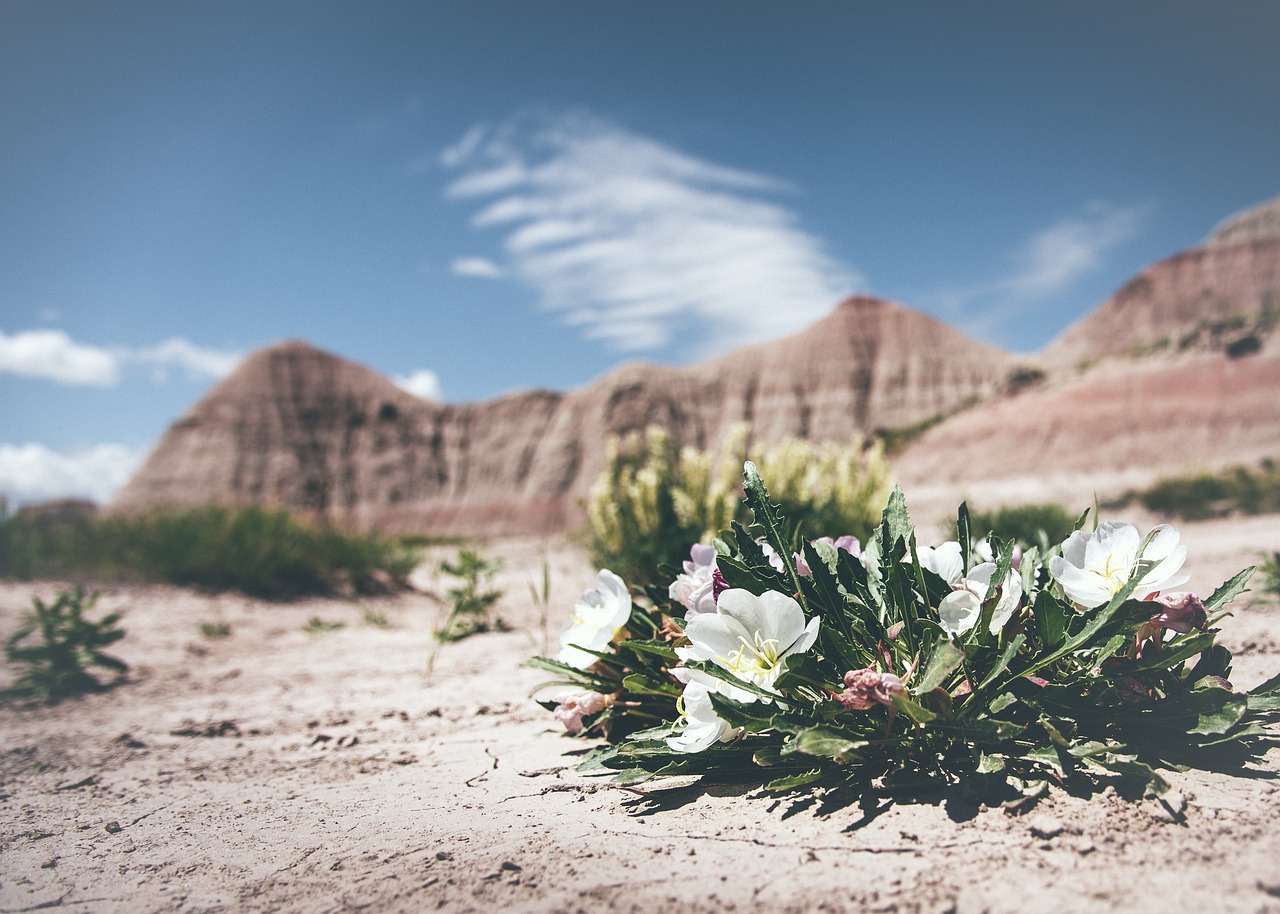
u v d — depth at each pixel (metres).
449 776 2.41
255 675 4.88
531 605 7.12
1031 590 1.95
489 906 1.44
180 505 9.98
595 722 2.45
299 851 1.88
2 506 8.41
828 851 1.52
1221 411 30.28
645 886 1.45
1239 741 1.80
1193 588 4.92
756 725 1.69
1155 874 1.30
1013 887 1.31
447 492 74.50
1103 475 28.67
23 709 4.32
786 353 75.44
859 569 2.08
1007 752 1.79
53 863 1.96
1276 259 63.91
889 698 1.66
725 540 2.42
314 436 76.69
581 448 72.31
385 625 6.95
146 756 3.12
